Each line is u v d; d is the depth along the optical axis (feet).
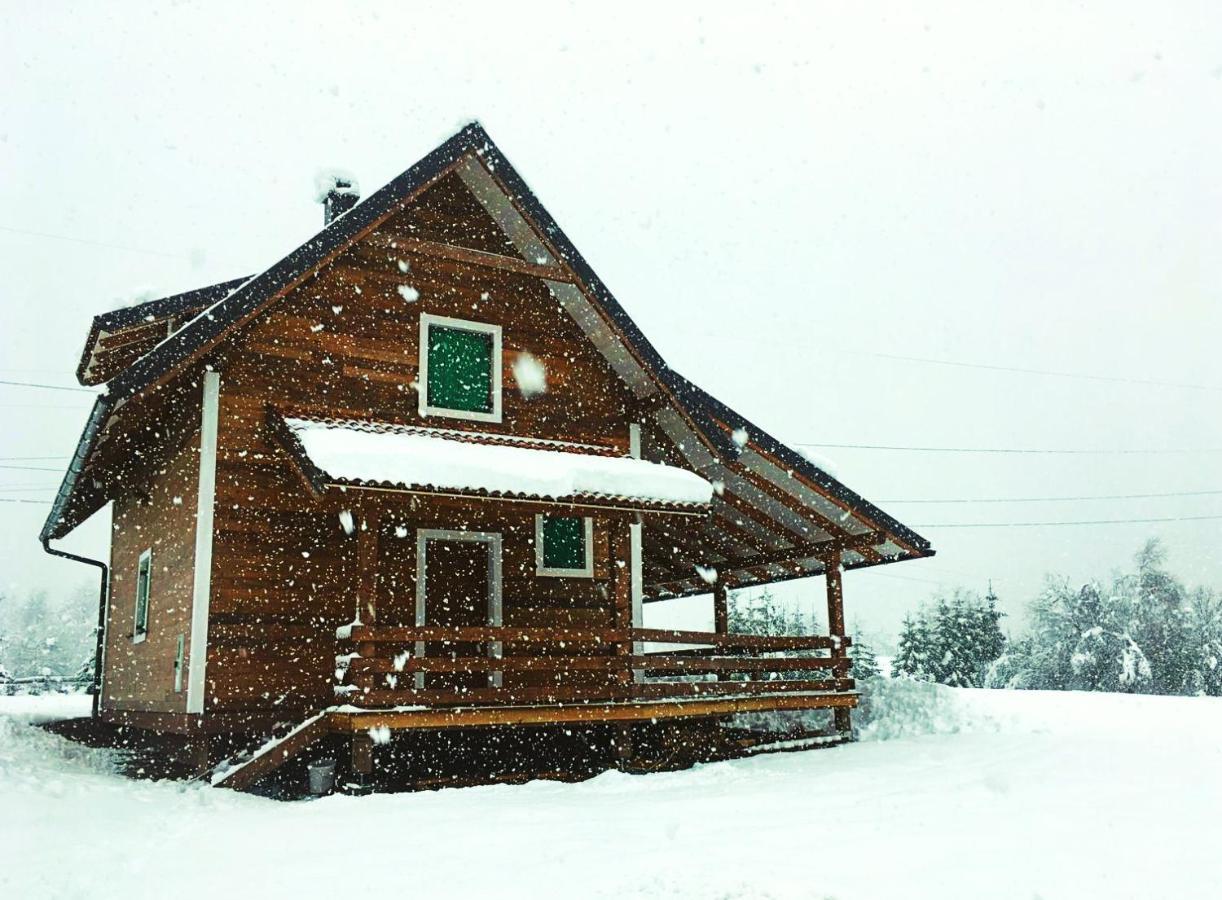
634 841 22.54
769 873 18.56
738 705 44.45
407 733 39.45
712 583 65.87
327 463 34.65
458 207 45.14
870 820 24.66
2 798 25.96
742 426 45.39
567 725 42.65
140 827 25.36
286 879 19.13
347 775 37.27
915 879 17.90
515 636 38.50
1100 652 160.25
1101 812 24.84
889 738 50.65
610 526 47.29
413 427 42.70
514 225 45.50
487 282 45.65
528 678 44.62
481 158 43.09
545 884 18.25
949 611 191.31
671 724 42.27
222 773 35.65
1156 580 162.81
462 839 23.41
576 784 35.58
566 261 44.73
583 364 47.57
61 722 62.85
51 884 18.52
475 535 44.42
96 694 63.62
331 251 40.55
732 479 49.16
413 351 43.39
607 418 47.65
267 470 39.55
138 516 51.72
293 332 40.96
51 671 251.60
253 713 37.73
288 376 40.55
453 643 43.27
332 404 41.27
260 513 39.17
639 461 45.55
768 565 59.82
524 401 45.62
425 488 35.94
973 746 42.55
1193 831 22.16
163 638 42.86
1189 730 44.50
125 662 52.13
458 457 37.86
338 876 19.36
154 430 47.57
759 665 46.16
